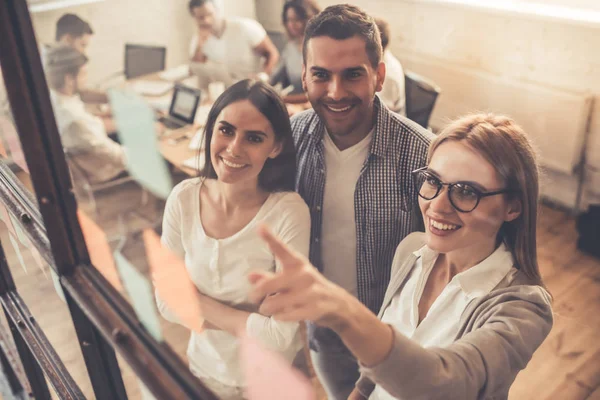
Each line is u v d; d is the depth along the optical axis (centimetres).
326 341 66
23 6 86
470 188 54
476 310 57
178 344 87
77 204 99
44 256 121
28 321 163
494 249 55
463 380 54
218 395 82
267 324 71
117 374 124
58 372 153
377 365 56
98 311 102
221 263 75
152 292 90
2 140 139
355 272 64
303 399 70
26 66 92
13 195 141
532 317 54
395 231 59
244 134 67
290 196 66
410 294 62
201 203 75
